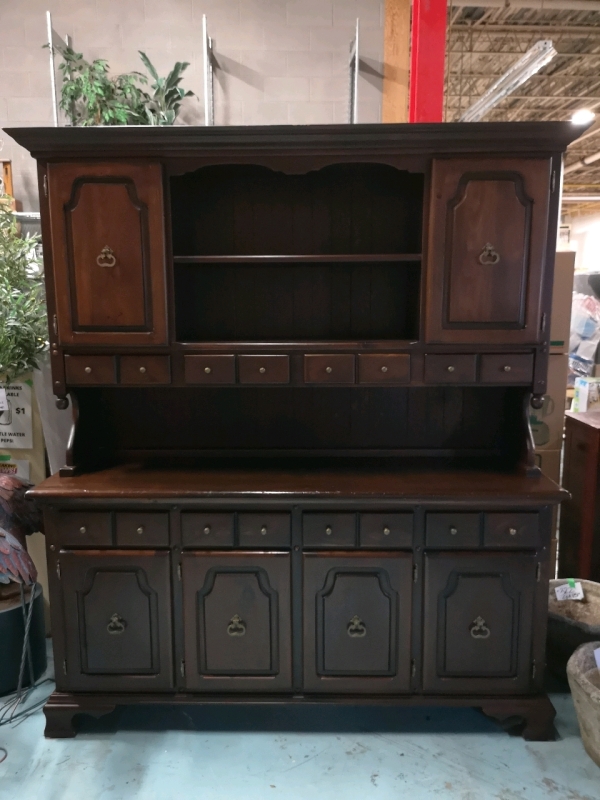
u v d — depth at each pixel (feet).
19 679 6.66
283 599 5.98
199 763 5.81
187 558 5.93
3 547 5.87
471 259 5.85
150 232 5.86
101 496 5.84
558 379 8.09
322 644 6.04
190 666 6.11
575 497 8.39
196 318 7.10
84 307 6.00
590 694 5.47
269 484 6.08
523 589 5.91
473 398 7.16
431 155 5.74
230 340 6.86
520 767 5.74
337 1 8.11
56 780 5.59
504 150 5.69
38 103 8.18
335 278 7.02
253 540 5.94
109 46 8.09
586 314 12.68
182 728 6.31
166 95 7.72
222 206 6.90
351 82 8.25
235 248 6.98
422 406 7.20
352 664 6.07
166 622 6.04
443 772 5.68
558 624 6.77
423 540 5.89
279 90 8.24
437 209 5.77
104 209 5.84
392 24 8.13
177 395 7.22
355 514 5.88
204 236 6.95
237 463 6.98
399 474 6.45
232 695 6.15
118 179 5.80
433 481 6.16
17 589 7.16
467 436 7.25
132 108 7.76
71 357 6.13
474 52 13.57
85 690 6.19
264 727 6.33
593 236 31.45
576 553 8.35
